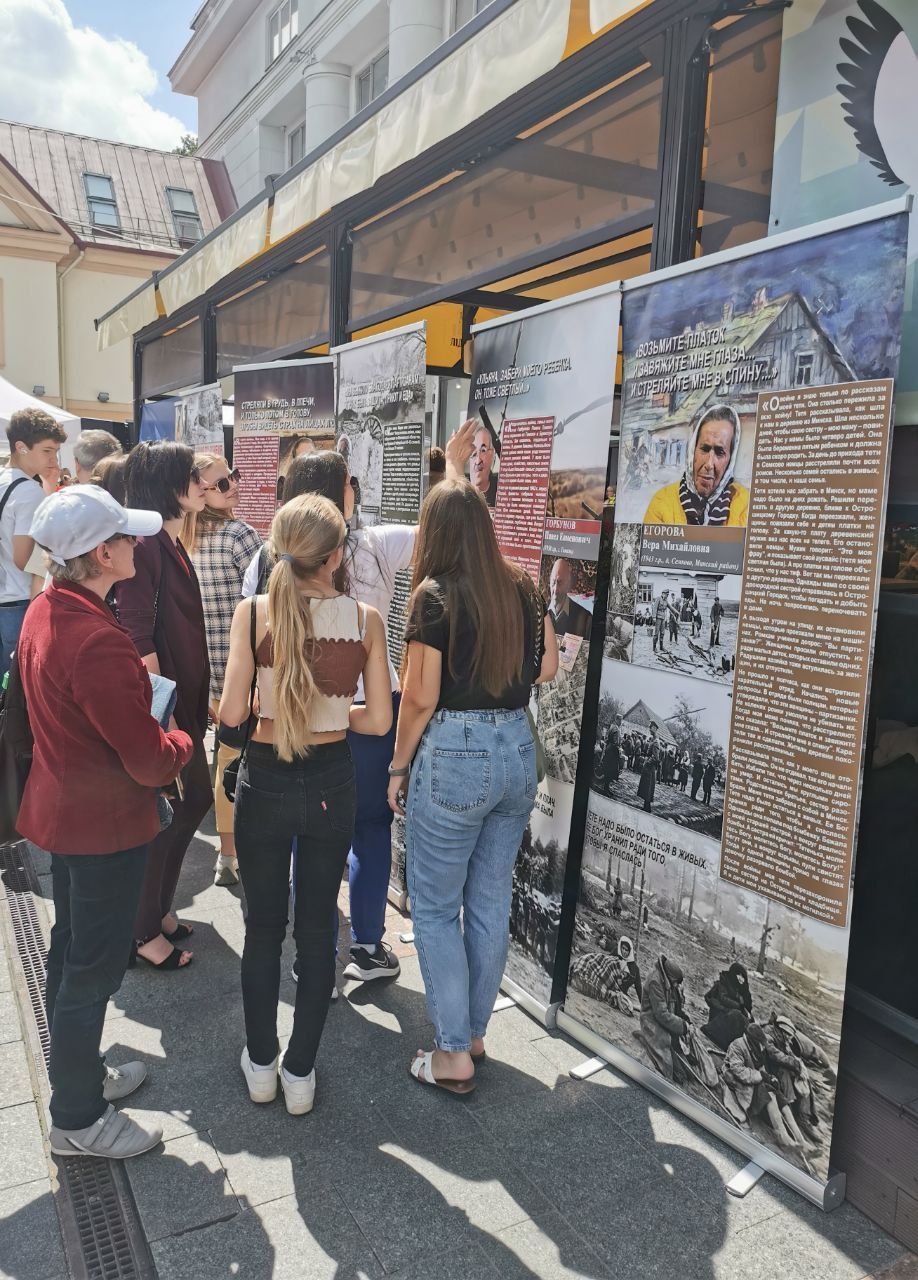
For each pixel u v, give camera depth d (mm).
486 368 3186
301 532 2188
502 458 3088
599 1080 2564
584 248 3064
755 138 2508
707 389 2270
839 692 1966
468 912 2549
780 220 2414
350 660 2262
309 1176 2172
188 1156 2232
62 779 2018
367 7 9289
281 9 12148
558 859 2779
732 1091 2260
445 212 3906
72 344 18828
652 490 2441
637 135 2812
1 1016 2779
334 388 4480
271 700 2215
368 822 3000
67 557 1976
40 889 3664
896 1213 2000
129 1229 2002
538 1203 2100
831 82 2264
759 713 2148
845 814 1964
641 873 2496
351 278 4793
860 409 1906
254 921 2330
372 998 2992
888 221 1849
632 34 2707
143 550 2943
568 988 2781
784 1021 2119
